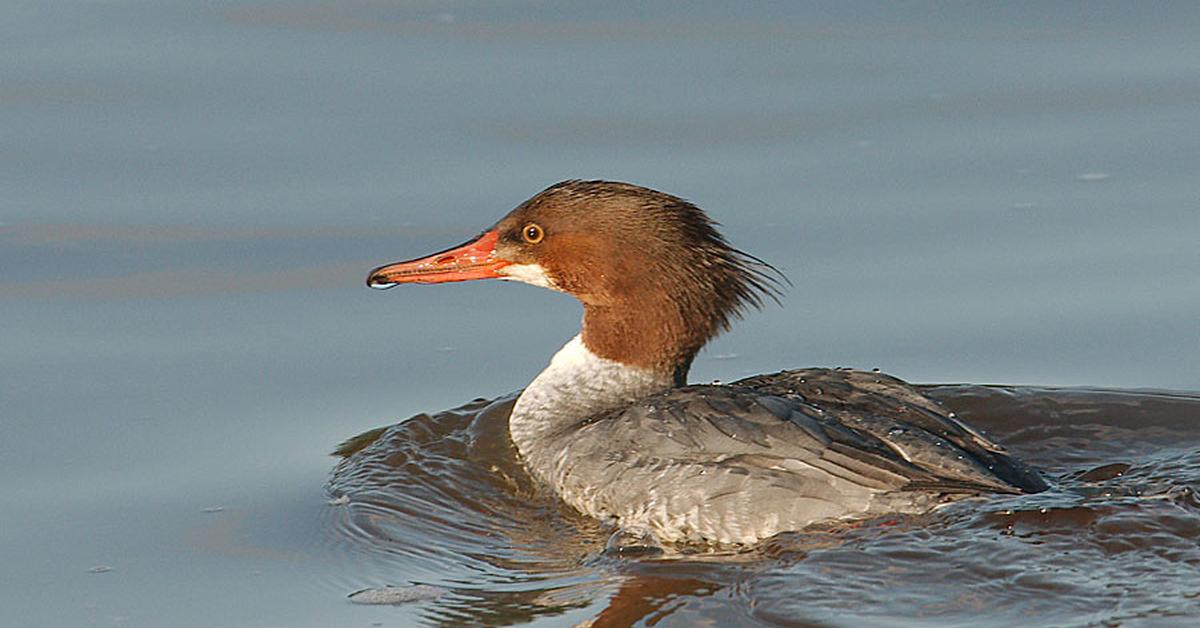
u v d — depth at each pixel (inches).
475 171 707.4
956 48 793.6
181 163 711.1
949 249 658.8
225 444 551.5
